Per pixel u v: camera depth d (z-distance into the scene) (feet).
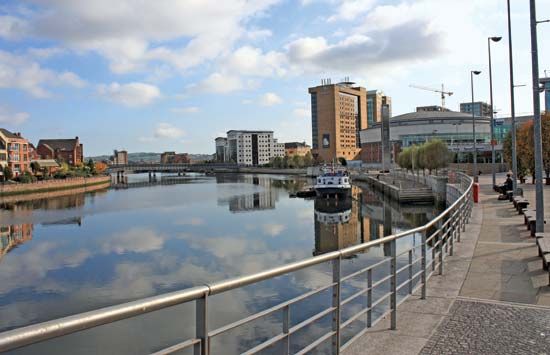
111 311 8.46
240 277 12.10
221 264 86.07
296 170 601.21
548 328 22.27
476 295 28.91
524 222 62.18
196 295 10.53
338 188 229.66
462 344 20.47
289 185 361.92
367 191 281.54
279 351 38.37
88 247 107.55
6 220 161.99
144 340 44.27
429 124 460.96
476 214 73.87
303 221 149.38
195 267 83.82
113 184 424.05
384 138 333.62
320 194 232.73
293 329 15.40
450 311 25.43
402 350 19.90
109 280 76.23
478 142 449.06
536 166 50.19
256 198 242.17
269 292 57.47
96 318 8.16
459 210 52.42
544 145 143.23
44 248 107.65
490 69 138.21
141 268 83.97
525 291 29.60
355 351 19.85
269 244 106.42
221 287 11.27
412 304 26.89
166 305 9.68
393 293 22.94
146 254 97.09
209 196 257.14
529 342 20.52
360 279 60.64
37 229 139.64
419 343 20.70
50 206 211.82
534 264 37.22
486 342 20.65
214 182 433.89
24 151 392.68
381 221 146.41
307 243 107.65
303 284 59.98
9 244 114.11
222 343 42.01
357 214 166.30
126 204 215.10
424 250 28.43
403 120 476.54
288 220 152.25
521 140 162.09
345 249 18.12
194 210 185.68
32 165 367.25
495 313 24.89
